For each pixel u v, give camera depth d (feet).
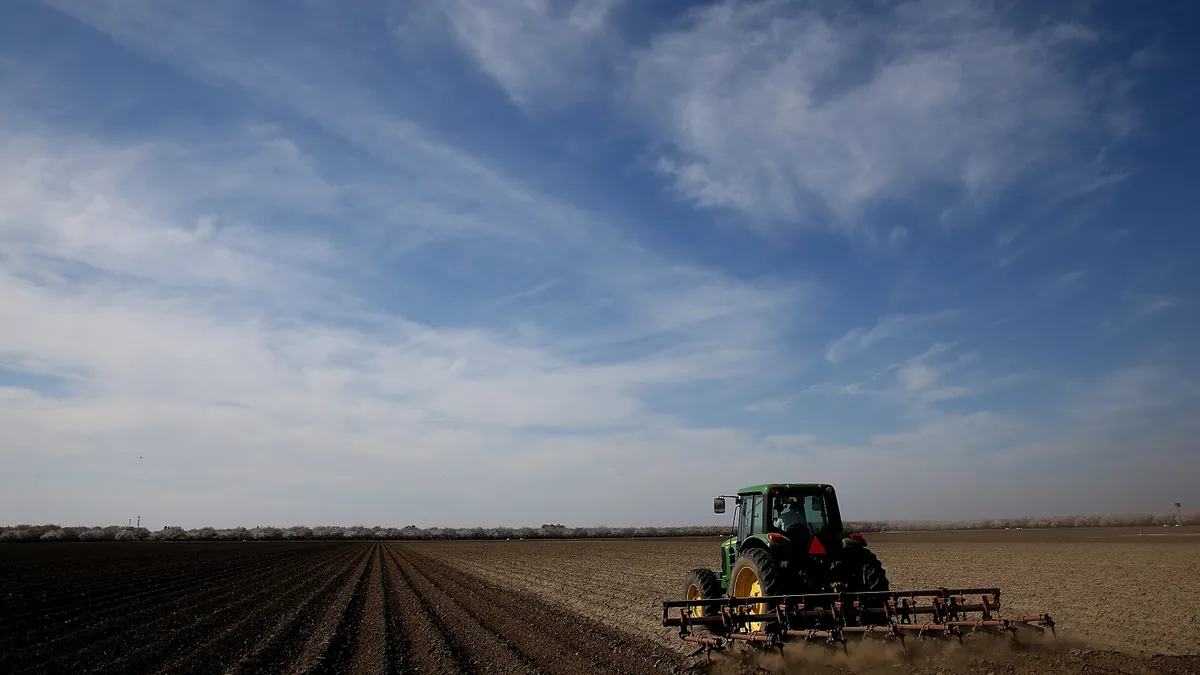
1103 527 342.03
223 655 34.35
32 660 33.01
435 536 447.01
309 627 43.88
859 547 34.78
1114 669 27.94
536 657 33.12
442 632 41.11
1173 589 63.00
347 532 444.55
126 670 30.73
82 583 76.23
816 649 29.22
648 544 247.29
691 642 36.88
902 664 28.91
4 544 243.60
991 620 30.37
